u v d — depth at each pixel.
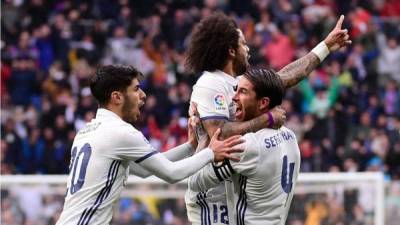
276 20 26.61
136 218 15.30
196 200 9.03
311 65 9.11
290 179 8.75
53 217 15.75
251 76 8.47
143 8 26.45
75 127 22.66
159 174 8.59
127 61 25.08
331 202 15.94
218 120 8.66
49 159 22.16
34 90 24.14
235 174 8.64
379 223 15.93
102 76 8.69
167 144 22.06
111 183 8.58
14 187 15.73
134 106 8.74
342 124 23.19
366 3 28.03
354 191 15.98
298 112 23.78
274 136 8.55
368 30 26.34
